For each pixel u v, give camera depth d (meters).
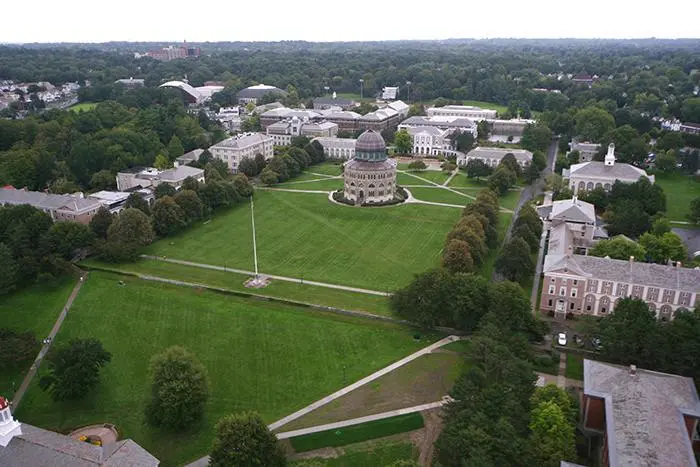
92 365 135.00
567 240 196.00
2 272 182.75
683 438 103.56
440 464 105.31
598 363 127.06
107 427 126.44
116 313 175.75
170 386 123.38
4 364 147.62
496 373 129.25
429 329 165.38
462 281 162.50
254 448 106.06
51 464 95.56
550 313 174.25
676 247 197.62
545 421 108.69
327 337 162.00
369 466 114.31
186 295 187.75
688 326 138.38
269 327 167.50
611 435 104.81
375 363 149.50
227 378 143.62
